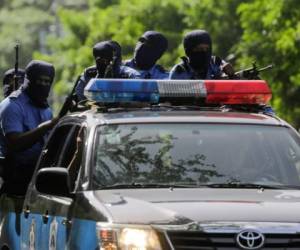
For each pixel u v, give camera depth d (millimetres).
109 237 16219
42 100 22875
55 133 19922
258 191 17406
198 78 22422
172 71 22500
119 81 18812
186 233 15977
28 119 22719
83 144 18141
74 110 20750
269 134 18484
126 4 78438
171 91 18922
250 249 15961
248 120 18656
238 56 59969
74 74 86125
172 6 75625
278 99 55281
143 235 16016
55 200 18359
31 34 154125
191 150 18016
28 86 22797
